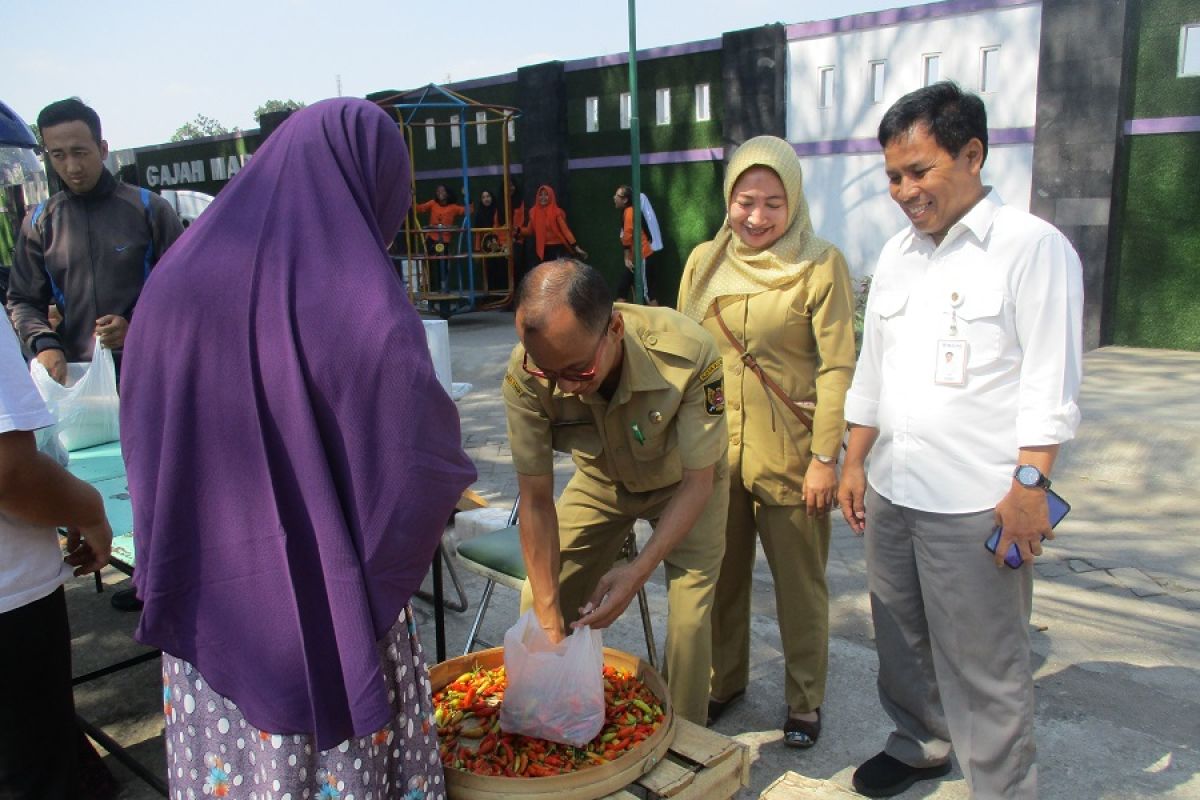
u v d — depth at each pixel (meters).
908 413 2.32
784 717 3.06
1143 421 5.79
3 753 1.99
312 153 1.57
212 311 1.47
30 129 4.05
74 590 4.19
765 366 2.72
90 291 3.53
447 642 3.65
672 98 11.30
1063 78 8.05
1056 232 2.12
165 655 1.67
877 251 9.62
